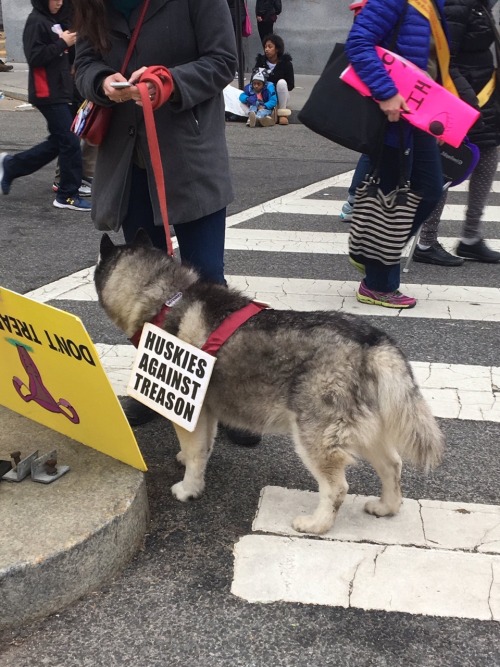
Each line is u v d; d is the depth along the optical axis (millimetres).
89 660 2293
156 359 3045
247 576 2656
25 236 7090
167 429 3740
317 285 5852
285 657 2311
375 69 4438
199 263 3633
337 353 2703
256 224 7609
